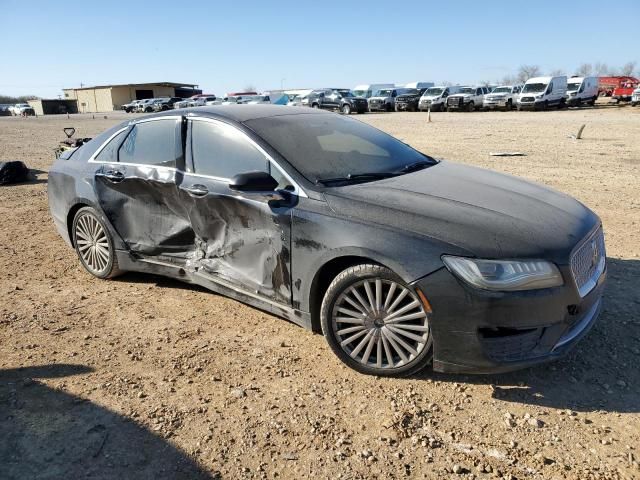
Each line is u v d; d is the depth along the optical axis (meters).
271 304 3.59
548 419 2.77
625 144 14.25
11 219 7.14
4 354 3.52
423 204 3.17
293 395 3.04
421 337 3.03
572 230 3.07
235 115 3.97
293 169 3.48
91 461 2.53
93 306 4.27
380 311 3.11
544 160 11.47
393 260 2.93
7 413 2.89
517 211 3.17
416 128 22.12
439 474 2.43
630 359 3.29
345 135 4.18
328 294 3.23
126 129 4.60
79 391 3.09
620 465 2.44
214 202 3.76
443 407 2.89
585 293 3.00
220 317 4.04
